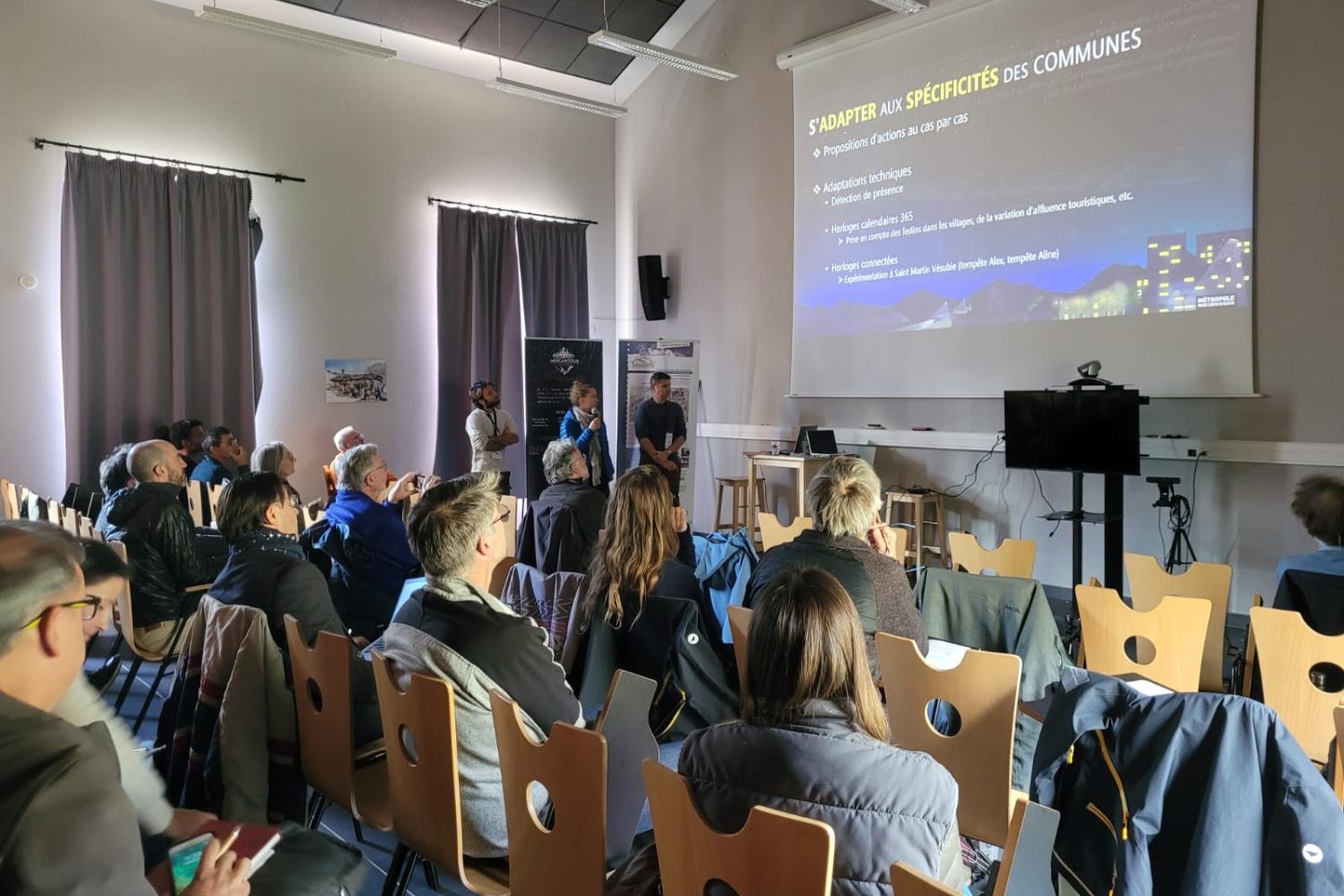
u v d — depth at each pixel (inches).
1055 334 215.8
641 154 336.8
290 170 274.4
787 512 283.4
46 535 42.4
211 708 83.7
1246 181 184.2
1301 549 182.5
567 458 147.1
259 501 94.5
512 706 58.7
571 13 291.9
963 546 133.3
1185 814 53.4
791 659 48.0
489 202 315.9
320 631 84.5
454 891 89.4
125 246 244.7
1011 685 72.1
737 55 296.4
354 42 243.3
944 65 235.8
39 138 233.8
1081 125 209.3
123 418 244.8
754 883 42.8
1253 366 185.6
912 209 244.7
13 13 230.1
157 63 250.7
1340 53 173.5
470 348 304.3
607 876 60.4
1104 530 208.1
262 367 269.7
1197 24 189.8
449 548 72.9
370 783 80.9
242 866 48.1
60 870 34.4
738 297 300.0
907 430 249.8
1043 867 43.4
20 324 233.9
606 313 349.1
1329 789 50.3
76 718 52.9
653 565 95.3
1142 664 95.9
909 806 44.6
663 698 91.9
